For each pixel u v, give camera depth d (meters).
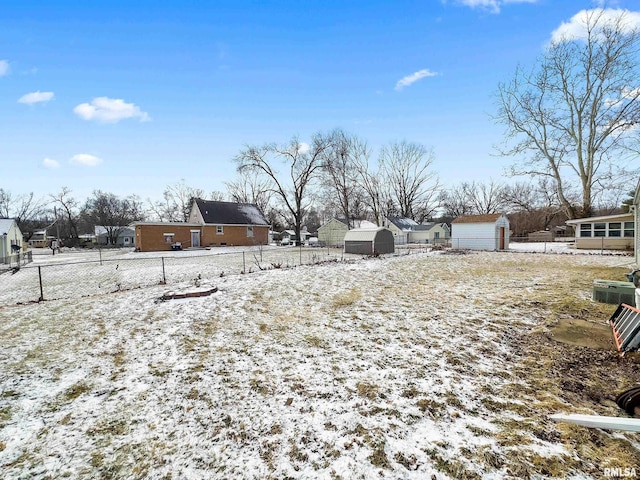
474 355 4.29
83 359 4.39
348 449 2.56
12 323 6.02
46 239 52.25
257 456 2.52
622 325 4.79
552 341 4.71
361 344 4.77
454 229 24.45
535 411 3.00
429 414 3.00
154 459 2.51
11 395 3.47
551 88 23.19
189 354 4.52
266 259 17.73
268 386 3.60
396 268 12.59
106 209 55.19
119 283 11.05
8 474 2.37
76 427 2.92
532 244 29.59
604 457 2.41
